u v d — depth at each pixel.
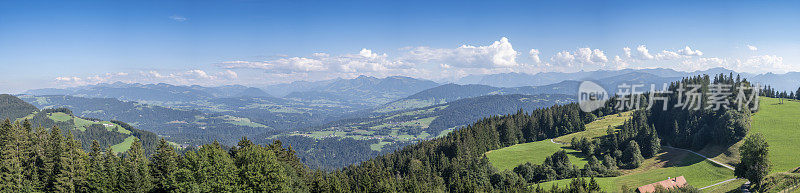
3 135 93.62
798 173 92.62
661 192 95.62
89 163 99.75
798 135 142.88
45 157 93.69
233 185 75.56
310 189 101.44
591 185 98.31
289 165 105.62
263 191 77.00
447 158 169.25
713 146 147.50
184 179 73.62
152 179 88.12
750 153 91.50
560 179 136.38
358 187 115.56
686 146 159.75
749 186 95.56
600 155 160.50
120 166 92.81
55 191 89.50
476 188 115.31
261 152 82.81
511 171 138.88
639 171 139.50
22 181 90.06
